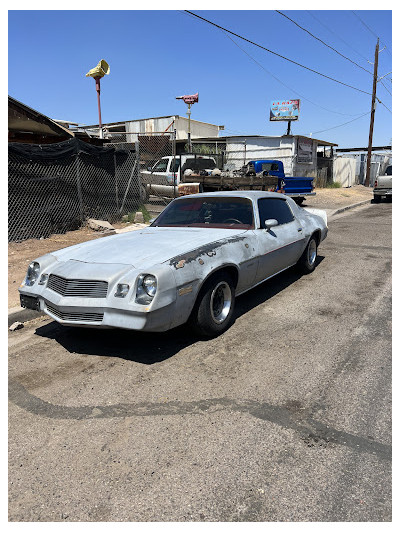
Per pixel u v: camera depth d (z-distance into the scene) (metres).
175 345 3.98
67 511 2.08
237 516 2.01
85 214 10.10
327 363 3.56
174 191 12.83
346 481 2.22
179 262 3.56
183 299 3.54
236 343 3.99
